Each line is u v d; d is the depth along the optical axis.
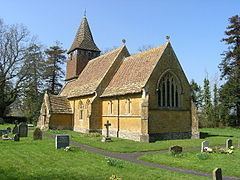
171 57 36.47
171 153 22.45
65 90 56.31
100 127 41.66
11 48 63.97
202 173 17.39
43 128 48.09
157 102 34.53
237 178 16.41
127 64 42.53
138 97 34.41
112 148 26.55
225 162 19.81
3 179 13.74
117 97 38.28
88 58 56.75
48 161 18.80
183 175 16.19
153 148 27.20
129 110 36.00
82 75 53.88
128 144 29.56
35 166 17.14
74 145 28.45
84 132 43.62
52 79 84.81
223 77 64.25
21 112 82.00
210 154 22.59
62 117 48.66
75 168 16.80
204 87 73.56
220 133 48.38
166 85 35.78
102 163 18.50
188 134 36.53
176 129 35.62
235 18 63.25
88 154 21.98
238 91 61.44
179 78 36.62
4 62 63.84
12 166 16.84
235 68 61.72
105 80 42.66
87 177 14.63
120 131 37.25
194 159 20.83
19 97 69.44
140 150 26.08
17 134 29.42
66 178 14.31
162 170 17.44
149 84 33.91
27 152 22.08
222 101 63.97
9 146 25.09
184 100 36.75
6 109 74.25
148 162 20.62
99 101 41.91
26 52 65.44
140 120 33.66
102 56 51.25
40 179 14.01
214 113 66.94
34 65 66.69
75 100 48.44
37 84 68.44
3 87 65.38
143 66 37.62
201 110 72.69
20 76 65.81
